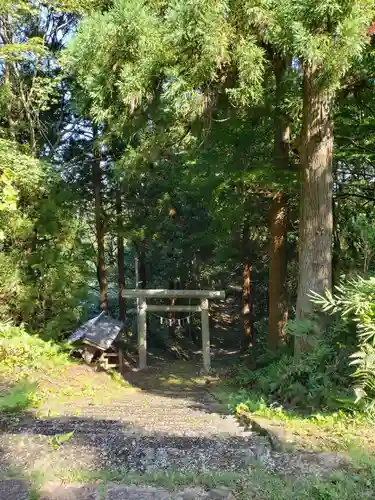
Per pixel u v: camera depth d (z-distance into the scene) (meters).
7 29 11.67
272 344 10.35
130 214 17.14
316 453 3.04
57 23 13.28
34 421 4.23
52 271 10.08
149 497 2.35
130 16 5.33
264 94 7.23
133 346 18.17
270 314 10.52
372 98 7.98
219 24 5.18
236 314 25.34
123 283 18.45
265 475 2.61
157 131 7.07
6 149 8.63
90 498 2.34
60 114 14.66
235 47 5.45
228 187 9.56
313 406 4.79
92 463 2.89
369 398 3.96
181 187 14.27
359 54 5.13
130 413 5.19
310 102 6.55
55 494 2.39
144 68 5.56
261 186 8.77
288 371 5.87
